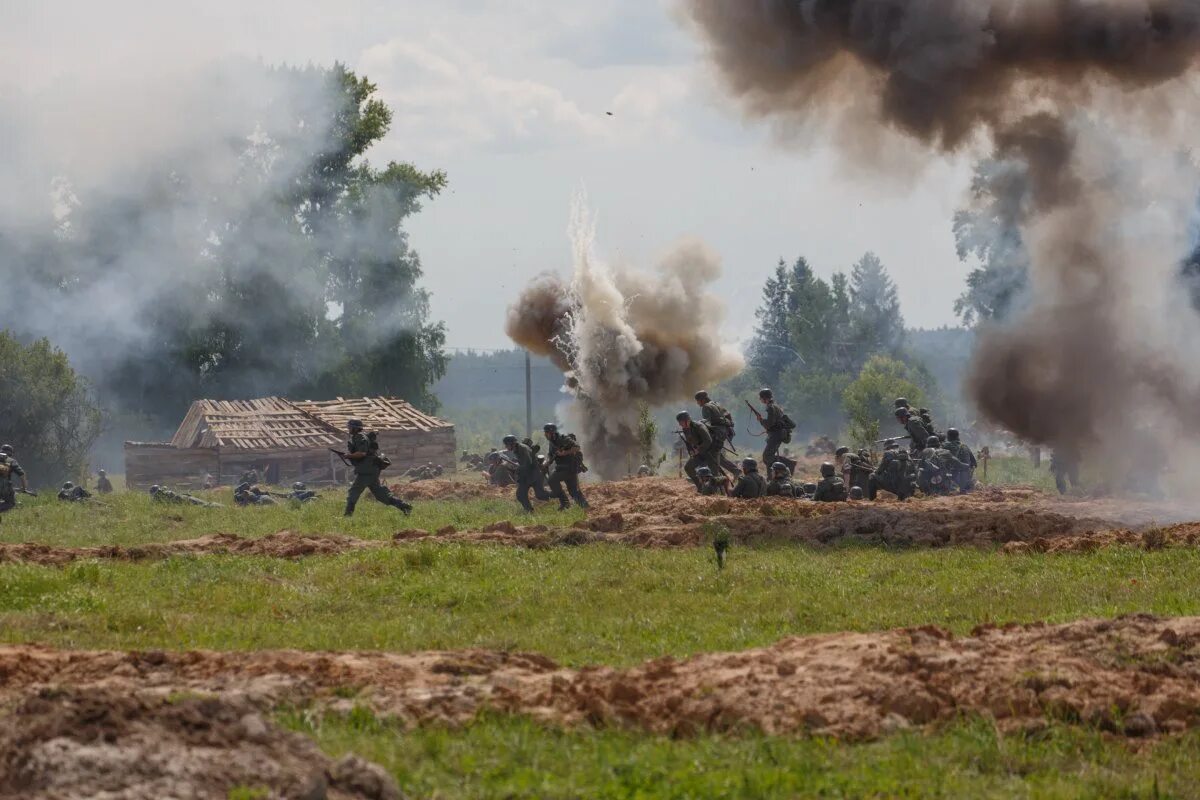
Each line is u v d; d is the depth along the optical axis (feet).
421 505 251.39
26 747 54.70
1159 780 63.72
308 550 166.20
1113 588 125.70
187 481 407.44
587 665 90.02
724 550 150.10
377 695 76.84
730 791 59.16
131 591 129.08
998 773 65.41
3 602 120.98
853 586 130.82
